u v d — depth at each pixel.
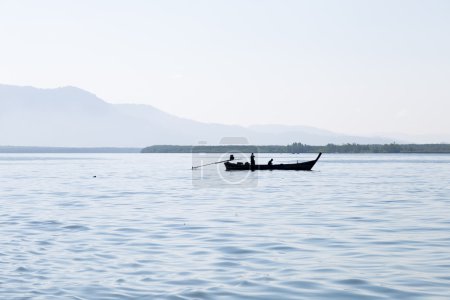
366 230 42.41
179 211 57.03
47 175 138.62
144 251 34.16
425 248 34.53
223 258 31.88
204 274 27.86
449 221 47.44
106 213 55.12
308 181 111.62
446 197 71.25
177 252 33.75
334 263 30.25
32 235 40.59
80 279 26.80
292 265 29.81
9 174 143.50
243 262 30.72
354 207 59.94
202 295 23.95
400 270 28.28
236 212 55.75
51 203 65.56
